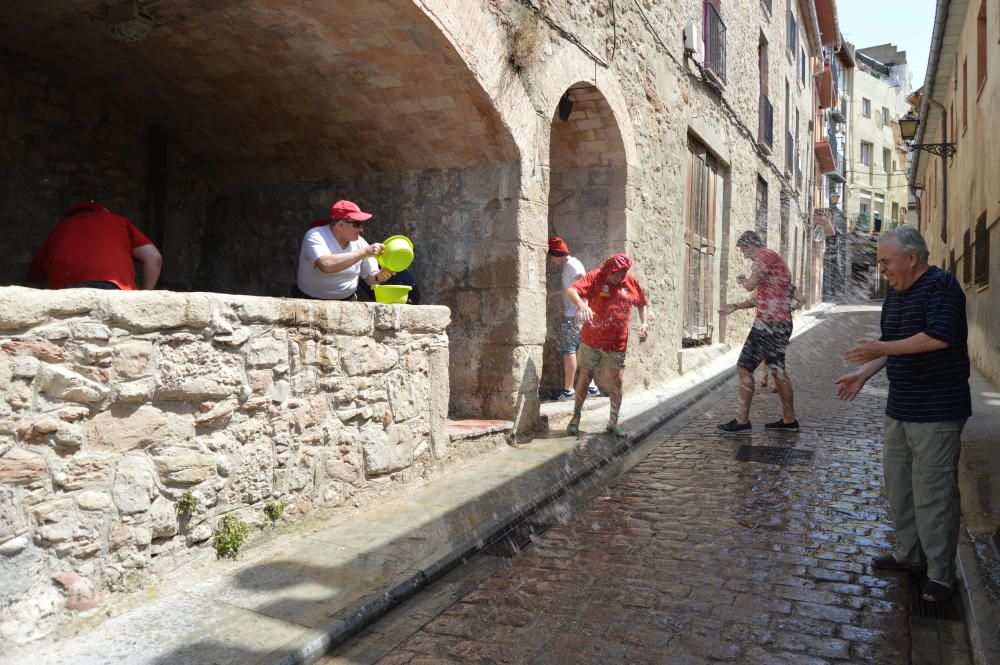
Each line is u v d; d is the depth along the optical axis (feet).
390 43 15.44
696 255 35.09
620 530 12.16
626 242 24.66
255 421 10.59
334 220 15.15
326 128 19.35
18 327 7.51
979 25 30.58
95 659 7.41
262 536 10.75
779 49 52.80
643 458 17.24
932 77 42.04
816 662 7.79
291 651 7.67
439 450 15.07
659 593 9.62
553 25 19.21
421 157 19.16
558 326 24.88
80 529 8.13
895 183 106.22
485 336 18.66
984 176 28.32
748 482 14.92
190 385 9.44
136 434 8.82
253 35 15.93
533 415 19.10
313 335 11.59
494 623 8.83
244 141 21.15
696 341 35.91
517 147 17.90
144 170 21.79
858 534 11.78
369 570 9.94
